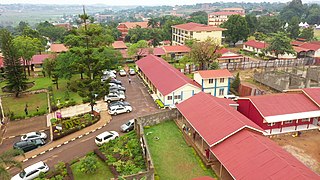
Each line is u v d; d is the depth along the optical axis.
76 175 31.95
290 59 87.75
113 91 56.84
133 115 48.56
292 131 41.00
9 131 44.34
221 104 40.56
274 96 44.19
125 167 32.62
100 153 35.56
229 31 122.81
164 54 93.56
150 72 63.62
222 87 56.69
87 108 51.41
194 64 75.56
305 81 59.81
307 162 33.97
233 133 32.56
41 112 50.03
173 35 128.25
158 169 32.78
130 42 134.50
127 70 79.75
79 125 43.84
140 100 55.50
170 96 51.44
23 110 52.44
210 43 76.12
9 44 57.66
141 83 66.75
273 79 61.78
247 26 125.06
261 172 26.36
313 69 70.94
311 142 38.81
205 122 36.69
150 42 123.38
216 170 32.28
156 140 39.53
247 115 43.53
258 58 100.06
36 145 38.38
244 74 75.25
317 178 25.31
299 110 41.88
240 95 59.34
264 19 155.88
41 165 32.22
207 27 111.81
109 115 48.56
